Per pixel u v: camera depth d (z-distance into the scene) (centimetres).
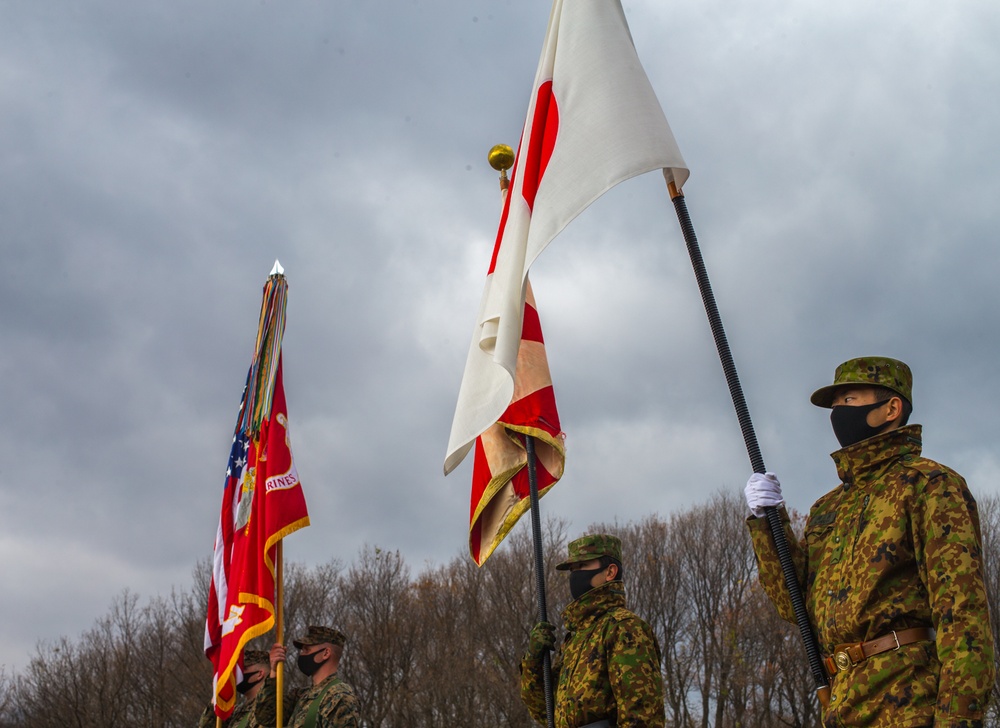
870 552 365
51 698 3294
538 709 582
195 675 3194
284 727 797
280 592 809
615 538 568
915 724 339
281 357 890
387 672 3300
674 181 503
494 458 676
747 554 3484
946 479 359
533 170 580
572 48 563
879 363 400
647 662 510
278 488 835
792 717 3228
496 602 3322
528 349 667
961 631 335
